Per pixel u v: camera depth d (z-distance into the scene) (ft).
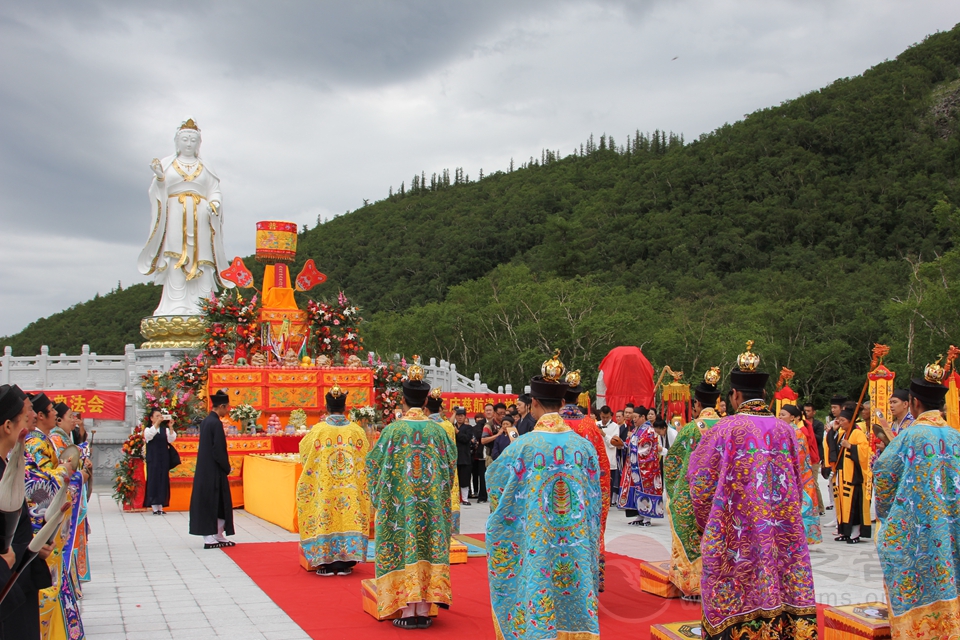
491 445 56.24
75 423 24.84
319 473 28.94
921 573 17.87
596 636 16.03
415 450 22.20
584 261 261.85
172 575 28.53
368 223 422.82
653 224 301.02
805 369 162.71
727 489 17.02
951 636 17.46
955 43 474.08
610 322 150.82
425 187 558.15
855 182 317.83
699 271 255.70
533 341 160.56
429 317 176.55
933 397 18.63
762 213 301.63
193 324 82.02
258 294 60.23
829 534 41.55
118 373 82.94
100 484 72.02
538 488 16.57
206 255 85.35
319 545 28.35
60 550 17.13
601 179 409.49
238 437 50.37
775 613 16.43
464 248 314.96
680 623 19.75
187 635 20.52
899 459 18.37
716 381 25.13
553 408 17.83
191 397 54.75
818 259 262.06
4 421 12.62
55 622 16.88
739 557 16.72
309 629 21.12
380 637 20.40
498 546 16.96
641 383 65.10
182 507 50.21
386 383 59.00
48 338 224.94
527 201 374.43
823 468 47.06
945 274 137.49
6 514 12.31
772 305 177.88
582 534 16.44
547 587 16.05
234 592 25.67
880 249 273.54
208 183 86.69
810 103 413.39
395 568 21.50
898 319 132.36
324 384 56.24
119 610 23.24
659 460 43.11
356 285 311.68
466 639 20.22
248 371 54.65
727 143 379.96
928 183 307.78
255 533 39.63
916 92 407.85
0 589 12.16
